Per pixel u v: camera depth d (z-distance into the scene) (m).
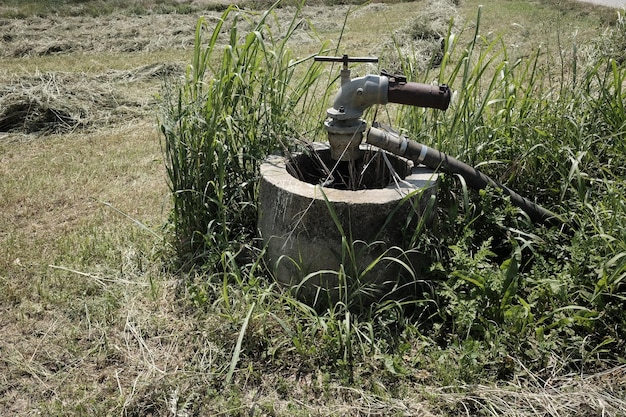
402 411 2.60
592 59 4.84
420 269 3.22
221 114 3.67
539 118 4.05
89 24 13.30
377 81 3.19
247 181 3.78
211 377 2.84
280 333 3.03
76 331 3.17
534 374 2.80
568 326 2.99
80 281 3.59
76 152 6.03
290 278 3.24
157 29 12.60
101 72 8.90
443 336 3.05
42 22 13.45
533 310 3.07
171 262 3.69
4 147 6.21
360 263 3.09
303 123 4.40
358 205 3.02
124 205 4.72
